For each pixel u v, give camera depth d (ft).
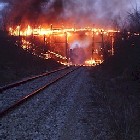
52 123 43.68
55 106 59.16
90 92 83.87
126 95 67.15
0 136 35.06
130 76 94.27
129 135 34.99
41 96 71.72
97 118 49.49
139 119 41.91
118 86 85.30
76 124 44.60
